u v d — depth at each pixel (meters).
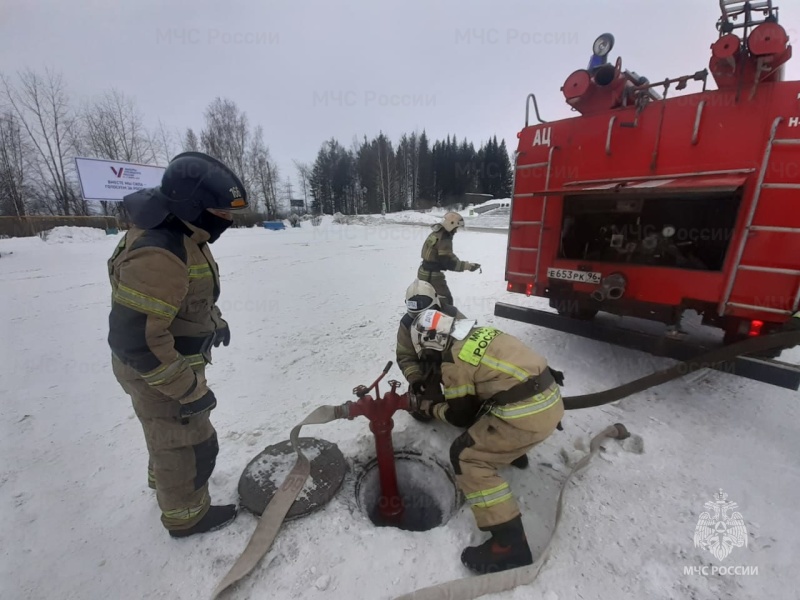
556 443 2.74
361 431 2.80
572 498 2.28
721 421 2.99
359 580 1.81
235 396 3.43
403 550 1.96
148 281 1.48
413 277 8.62
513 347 1.97
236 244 15.20
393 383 2.35
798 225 2.51
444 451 2.65
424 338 2.07
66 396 3.49
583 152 3.41
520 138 3.81
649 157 3.05
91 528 2.11
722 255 2.88
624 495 2.30
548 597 1.73
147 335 1.50
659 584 1.81
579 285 3.58
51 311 5.98
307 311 6.00
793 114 2.46
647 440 2.75
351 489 2.40
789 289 2.59
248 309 6.11
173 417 1.78
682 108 2.86
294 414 3.13
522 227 3.93
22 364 4.13
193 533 2.03
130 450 2.76
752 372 2.68
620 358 4.12
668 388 3.49
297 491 2.17
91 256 11.35
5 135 28.97
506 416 1.84
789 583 1.81
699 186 2.58
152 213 1.56
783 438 2.79
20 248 13.31
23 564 1.91
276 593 1.76
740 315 2.80
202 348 1.85
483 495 1.86
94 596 1.77
